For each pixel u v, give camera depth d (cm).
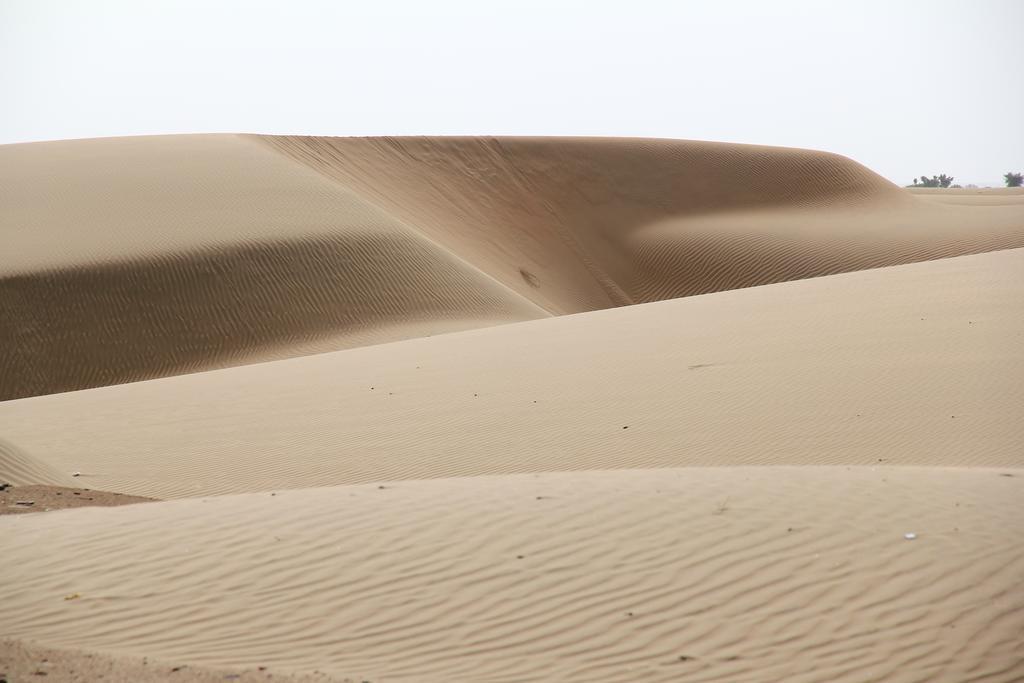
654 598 762
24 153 7256
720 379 2302
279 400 2594
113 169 6688
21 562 883
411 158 9519
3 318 4700
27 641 711
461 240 8369
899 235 8481
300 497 1086
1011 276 3198
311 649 698
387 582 810
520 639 709
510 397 2358
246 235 5556
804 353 2456
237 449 2106
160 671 646
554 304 7762
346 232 5797
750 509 930
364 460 1938
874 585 761
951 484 1017
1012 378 2009
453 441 2020
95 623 749
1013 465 1520
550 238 9156
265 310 5100
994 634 686
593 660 673
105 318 4841
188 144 7638
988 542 821
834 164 10356
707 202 9838
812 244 8469
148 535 943
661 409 2111
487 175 9656
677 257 8738
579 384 2420
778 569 795
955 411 1856
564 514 943
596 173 9950
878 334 2555
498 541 881
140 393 2942
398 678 645
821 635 697
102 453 2144
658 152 10288
